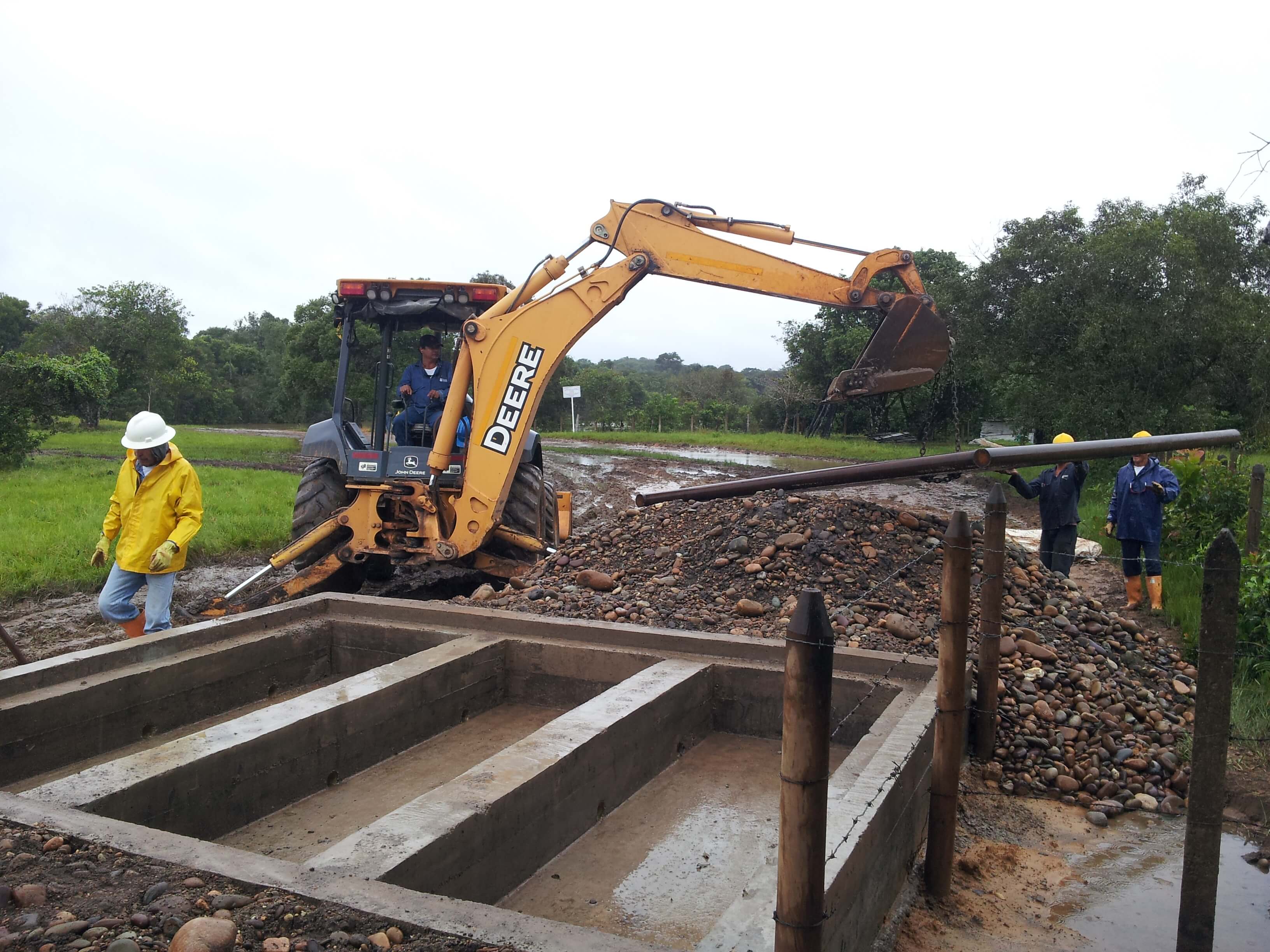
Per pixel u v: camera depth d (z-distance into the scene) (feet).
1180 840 13.52
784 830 6.93
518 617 17.67
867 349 22.67
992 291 63.16
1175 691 17.70
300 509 27.32
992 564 14.89
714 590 20.13
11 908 7.54
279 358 249.75
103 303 125.59
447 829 9.26
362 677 14.80
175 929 7.22
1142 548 25.41
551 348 24.88
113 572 20.18
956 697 11.17
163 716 14.67
